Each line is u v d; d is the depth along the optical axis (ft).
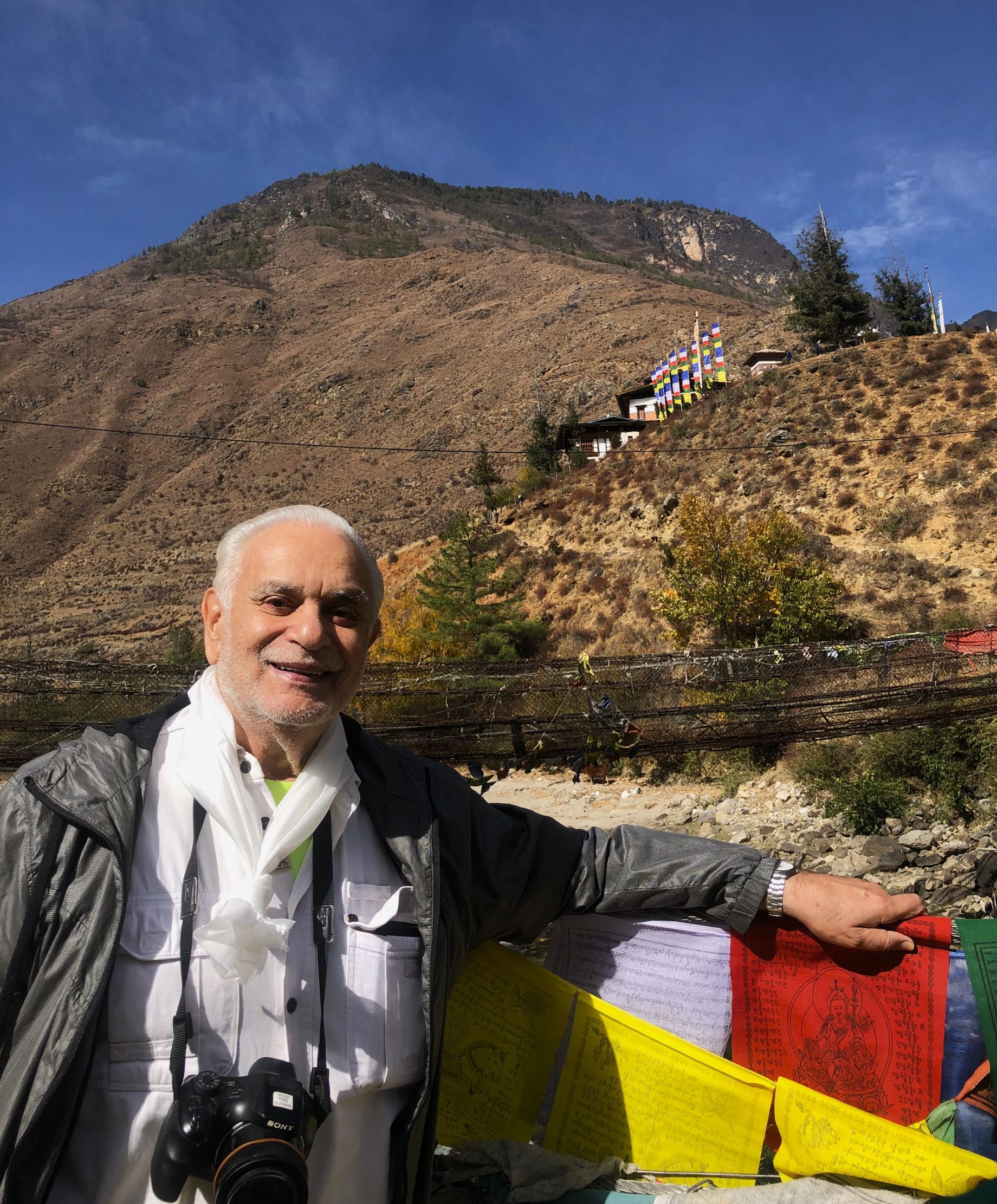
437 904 6.23
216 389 647.56
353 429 522.88
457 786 7.01
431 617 126.72
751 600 92.38
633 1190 7.27
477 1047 8.17
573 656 112.27
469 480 371.35
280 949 5.80
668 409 181.68
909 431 126.31
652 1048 7.66
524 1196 7.41
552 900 7.45
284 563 6.12
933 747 58.85
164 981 5.48
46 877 5.32
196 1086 5.13
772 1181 7.34
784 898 7.31
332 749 6.35
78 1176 5.38
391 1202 5.91
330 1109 5.63
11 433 616.80
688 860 7.48
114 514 488.44
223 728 6.15
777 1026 7.55
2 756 34.06
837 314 199.52
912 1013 7.16
